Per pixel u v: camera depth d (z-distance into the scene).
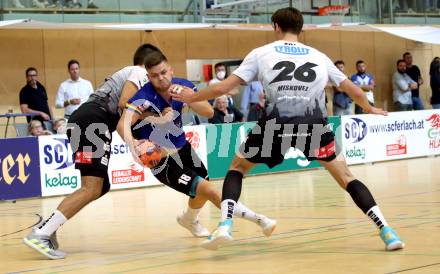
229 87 6.35
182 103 7.25
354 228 7.66
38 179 14.10
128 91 7.05
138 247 7.24
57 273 5.93
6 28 18.44
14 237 8.59
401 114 19.55
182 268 5.84
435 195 10.71
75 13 19.91
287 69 6.32
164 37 21.52
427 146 20.19
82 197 6.96
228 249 6.71
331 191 12.31
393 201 10.12
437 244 6.34
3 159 13.62
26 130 18.12
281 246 6.73
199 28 20.44
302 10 23.33
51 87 19.64
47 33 19.56
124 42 20.86
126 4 20.70
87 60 20.23
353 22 24.25
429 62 27.06
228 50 22.70
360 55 25.41
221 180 15.98
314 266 5.60
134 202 12.30
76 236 8.30
